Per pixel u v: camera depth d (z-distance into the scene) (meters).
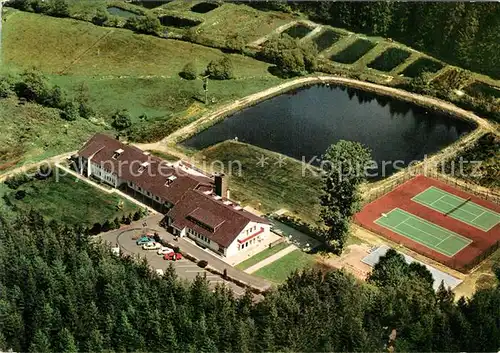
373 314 147.00
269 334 139.00
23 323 146.00
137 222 187.25
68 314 145.00
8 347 144.50
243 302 148.25
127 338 140.88
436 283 168.38
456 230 189.12
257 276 169.00
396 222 191.62
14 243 160.38
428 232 188.00
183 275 167.75
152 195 194.88
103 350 139.12
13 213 181.88
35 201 194.12
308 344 140.25
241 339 138.00
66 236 165.62
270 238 183.12
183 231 181.75
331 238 178.00
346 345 140.62
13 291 149.62
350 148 171.62
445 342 141.88
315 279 154.00
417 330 142.00
